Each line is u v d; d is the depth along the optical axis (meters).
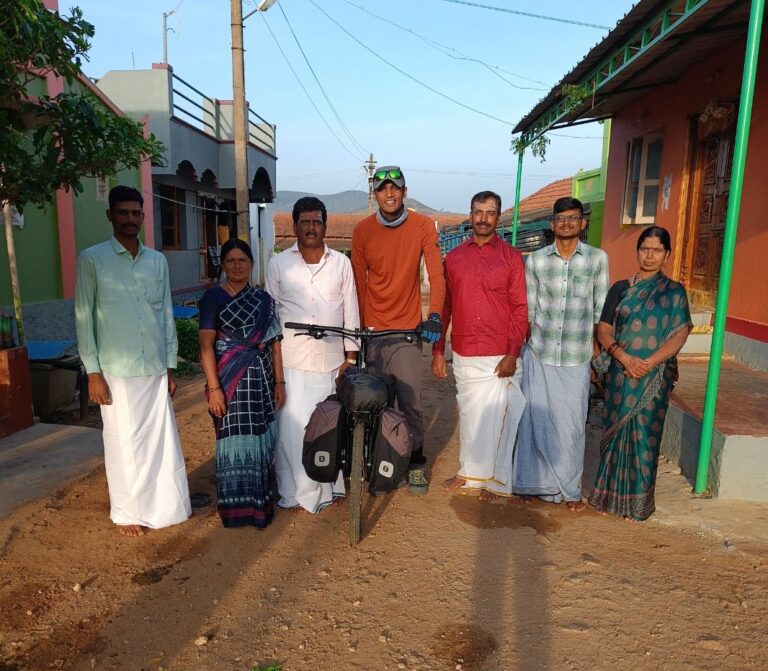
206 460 4.72
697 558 3.21
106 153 4.29
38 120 4.39
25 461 4.39
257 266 21.39
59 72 3.67
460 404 4.02
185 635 2.57
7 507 3.70
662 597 2.86
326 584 2.97
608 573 3.06
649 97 8.37
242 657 2.44
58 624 2.63
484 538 3.45
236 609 2.75
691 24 5.41
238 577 3.02
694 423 4.13
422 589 2.93
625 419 3.56
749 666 2.40
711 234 6.79
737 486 3.80
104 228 9.70
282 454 3.77
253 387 3.46
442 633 2.59
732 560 3.19
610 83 7.33
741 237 6.04
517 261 3.78
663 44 5.94
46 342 6.53
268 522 3.57
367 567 3.12
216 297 3.46
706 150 7.00
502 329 3.84
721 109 6.31
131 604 2.78
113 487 3.43
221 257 3.44
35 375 6.02
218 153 15.63
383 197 3.76
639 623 2.66
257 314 3.49
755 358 5.62
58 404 6.22
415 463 4.23
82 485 4.10
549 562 3.18
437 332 3.35
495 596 2.87
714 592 2.90
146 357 3.34
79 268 3.21
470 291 3.80
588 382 3.79
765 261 5.59
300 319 3.68
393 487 3.34
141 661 2.41
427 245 3.92
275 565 3.14
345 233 35.22
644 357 3.46
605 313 3.64
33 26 3.22
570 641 2.54
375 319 4.03
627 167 9.18
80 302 3.21
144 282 3.32
